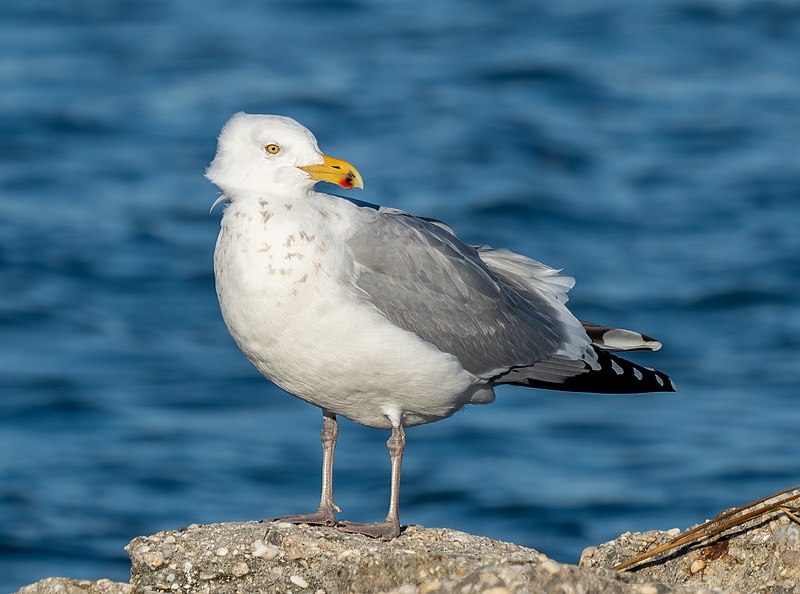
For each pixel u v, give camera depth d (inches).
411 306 347.3
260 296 328.2
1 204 1206.9
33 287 1046.4
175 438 812.0
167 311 1023.0
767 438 793.6
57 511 710.5
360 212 351.9
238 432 819.4
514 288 386.3
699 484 735.7
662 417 837.2
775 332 951.0
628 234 1133.7
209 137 1354.6
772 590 312.5
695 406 848.9
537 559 329.7
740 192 1211.9
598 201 1194.0
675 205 1189.7
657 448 791.1
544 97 1427.2
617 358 387.2
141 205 1213.7
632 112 1392.7
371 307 334.3
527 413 855.1
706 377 887.7
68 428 827.4
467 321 357.1
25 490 738.2
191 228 1170.0
